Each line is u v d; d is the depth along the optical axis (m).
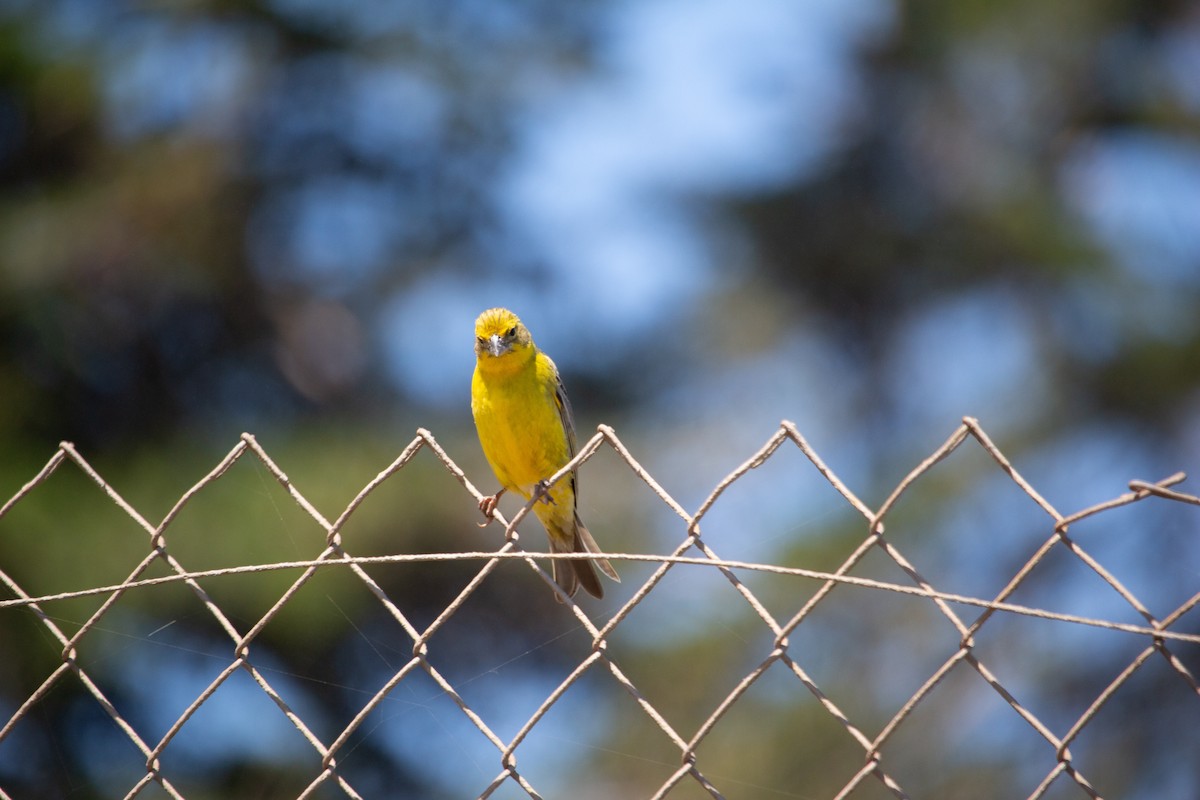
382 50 19.48
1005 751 15.67
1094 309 18.97
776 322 21.06
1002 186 19.94
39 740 13.45
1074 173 20.56
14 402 16.31
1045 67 20.23
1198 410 18.59
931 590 3.69
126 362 17.94
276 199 19.14
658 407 20.39
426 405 18.70
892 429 20.98
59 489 15.68
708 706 15.62
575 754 15.45
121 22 18.83
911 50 20.91
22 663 13.75
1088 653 16.17
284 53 19.41
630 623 15.98
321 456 16.58
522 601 16.00
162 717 13.77
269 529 14.91
